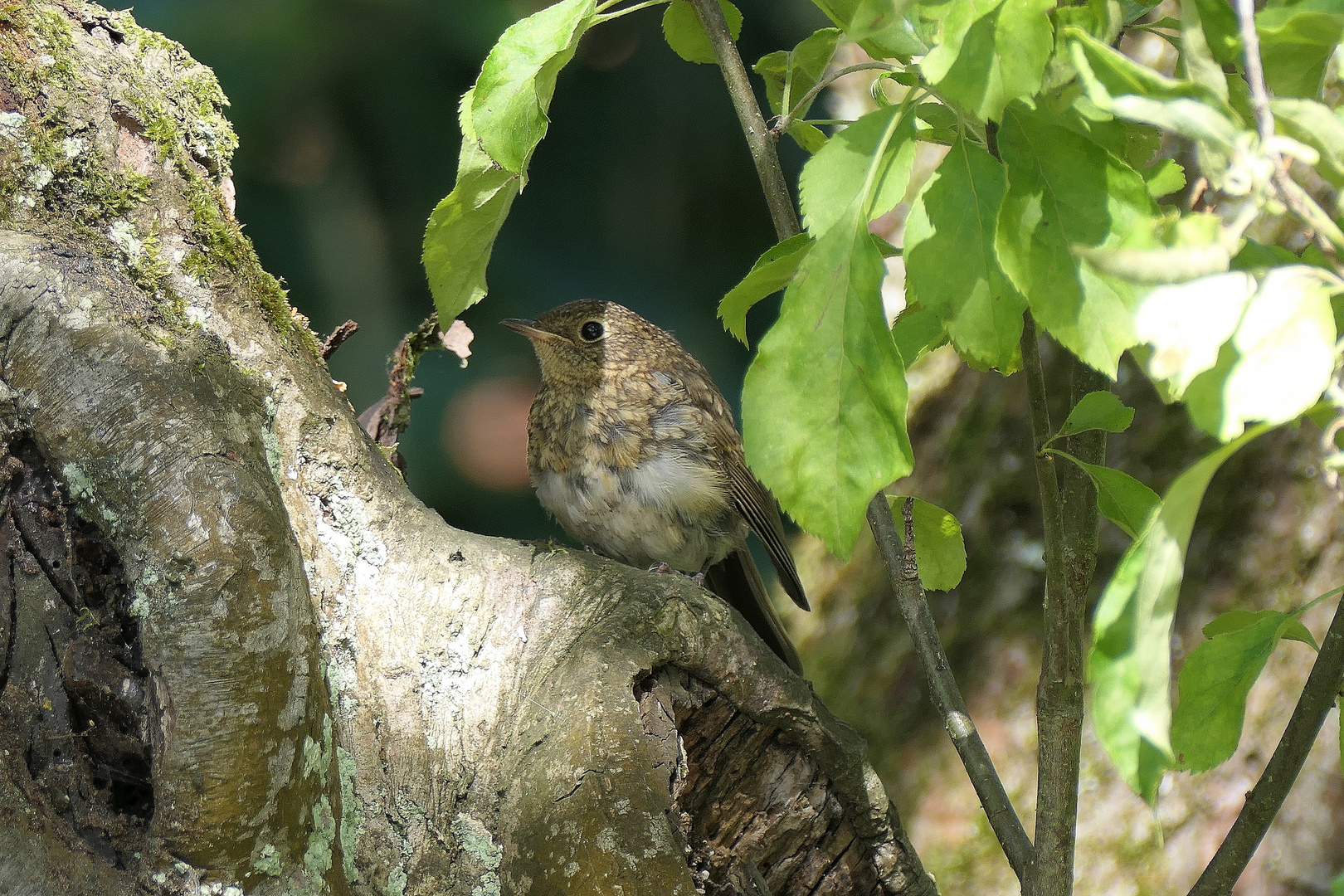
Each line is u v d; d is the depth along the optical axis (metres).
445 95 5.66
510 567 5.36
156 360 5.30
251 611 4.98
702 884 5.36
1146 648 3.60
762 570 5.66
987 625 5.50
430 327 5.45
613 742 5.34
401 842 5.34
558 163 5.70
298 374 5.36
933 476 5.52
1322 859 5.43
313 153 5.65
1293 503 5.45
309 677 5.18
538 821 5.33
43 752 5.20
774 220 5.34
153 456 5.07
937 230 4.39
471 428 5.66
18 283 5.22
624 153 5.71
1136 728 3.59
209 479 5.07
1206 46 3.70
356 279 5.65
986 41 3.85
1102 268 3.31
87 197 5.34
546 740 5.34
